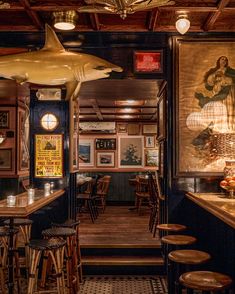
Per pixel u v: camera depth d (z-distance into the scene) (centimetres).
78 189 1002
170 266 402
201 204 382
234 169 433
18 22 468
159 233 590
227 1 392
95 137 1182
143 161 1173
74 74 383
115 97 639
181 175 480
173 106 486
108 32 489
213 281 263
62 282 371
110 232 681
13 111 847
